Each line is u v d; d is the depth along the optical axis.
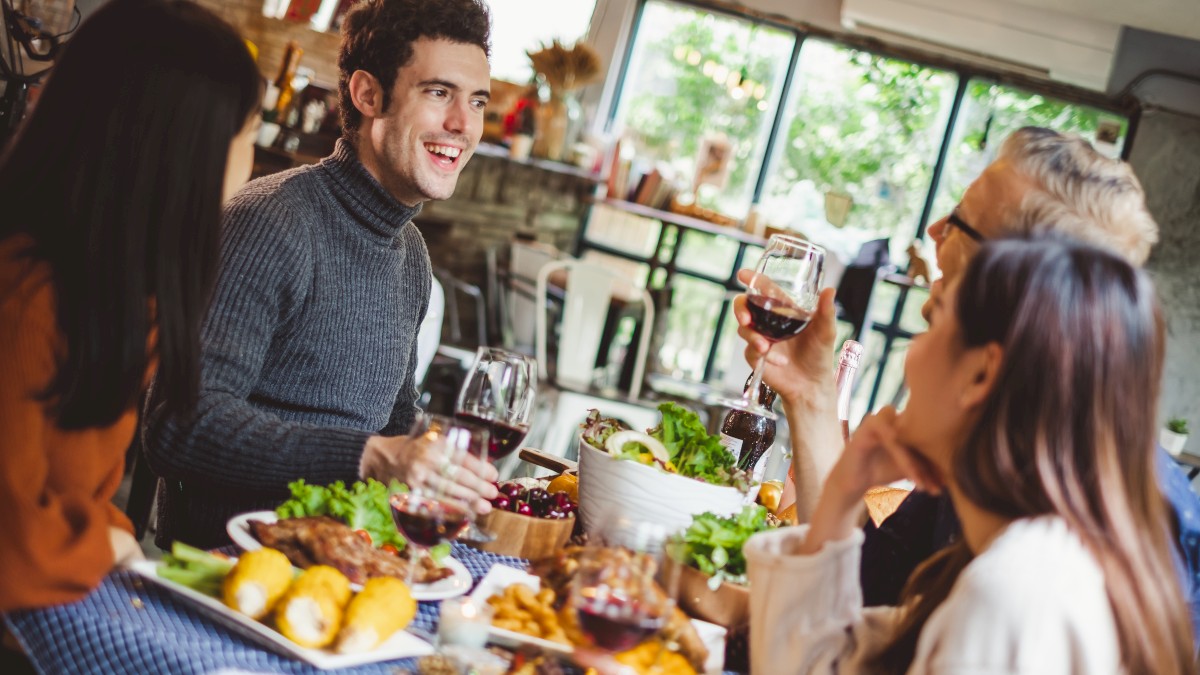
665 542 1.11
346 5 5.32
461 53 1.89
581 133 7.06
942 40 6.81
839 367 2.05
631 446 1.55
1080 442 0.98
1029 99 7.08
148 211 1.15
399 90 1.86
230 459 1.57
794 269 1.56
